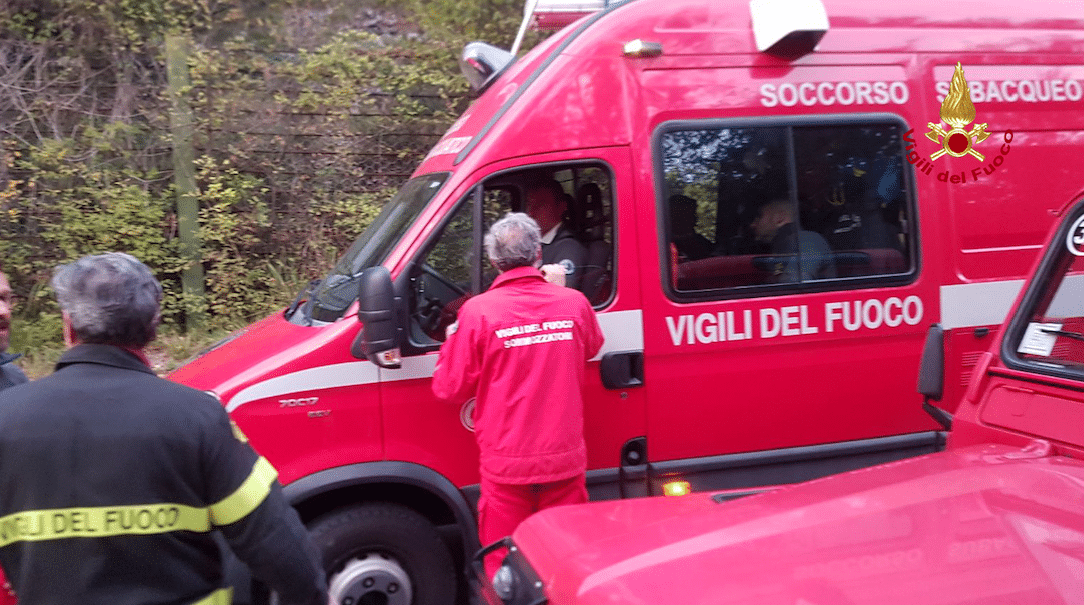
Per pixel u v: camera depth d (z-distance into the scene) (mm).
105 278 1929
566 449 3338
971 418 2836
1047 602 1682
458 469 3682
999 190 4332
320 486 3463
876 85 4180
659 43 3941
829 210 4125
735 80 4020
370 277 3340
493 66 4277
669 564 1949
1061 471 2230
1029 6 4473
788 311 4043
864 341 4156
